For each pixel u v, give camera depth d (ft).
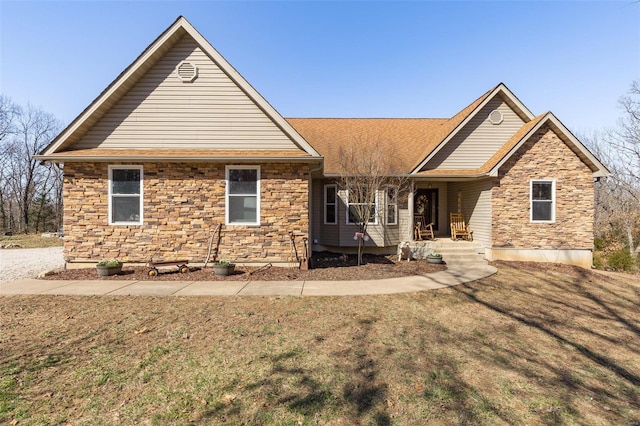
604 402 11.76
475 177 40.47
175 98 33.32
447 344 16.01
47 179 120.67
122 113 33.06
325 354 14.49
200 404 10.78
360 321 18.65
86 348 14.79
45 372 12.62
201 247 32.32
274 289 25.07
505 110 43.11
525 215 39.40
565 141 39.24
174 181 32.22
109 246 32.12
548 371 13.88
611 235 67.87
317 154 32.30
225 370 12.98
